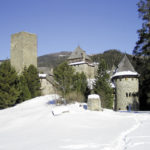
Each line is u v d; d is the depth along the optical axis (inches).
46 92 1924.2
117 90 1579.7
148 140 379.9
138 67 1203.9
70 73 1640.0
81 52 2463.1
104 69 1480.1
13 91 1359.5
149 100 1234.0
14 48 2086.6
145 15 1136.2
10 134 547.8
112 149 334.0
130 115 824.3
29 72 1668.3
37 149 354.3
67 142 395.2
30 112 936.3
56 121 686.5
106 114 831.1
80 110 868.0
